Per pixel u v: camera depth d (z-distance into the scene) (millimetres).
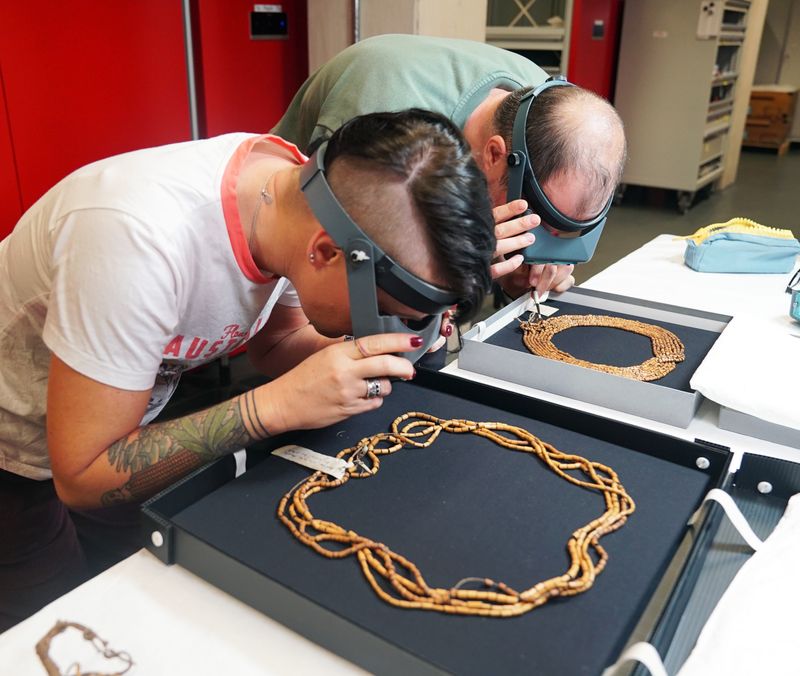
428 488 801
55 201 822
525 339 1249
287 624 657
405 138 674
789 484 874
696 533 696
